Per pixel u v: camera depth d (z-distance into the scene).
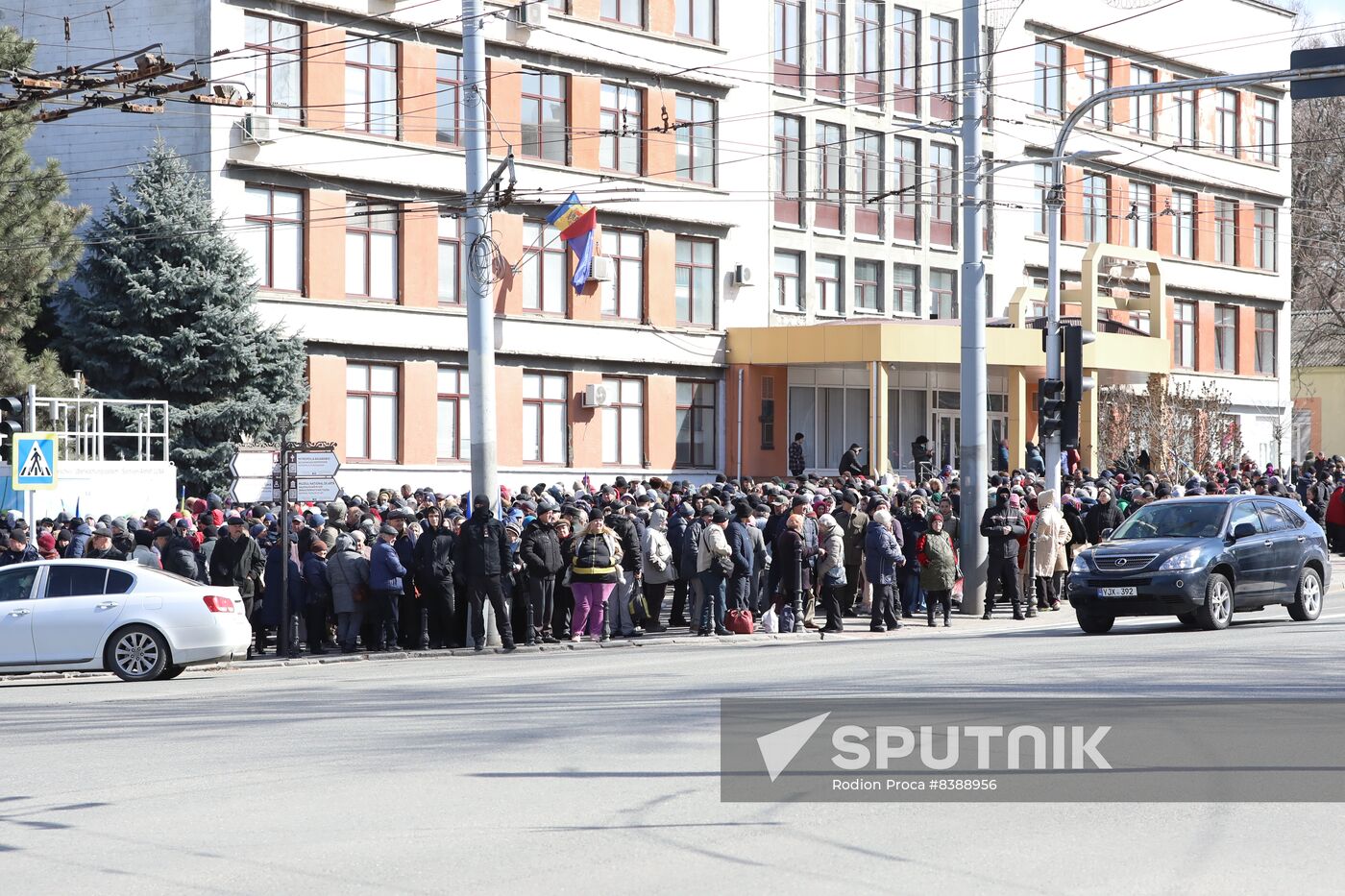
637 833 8.96
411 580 22.95
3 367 32.59
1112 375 49.75
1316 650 18.97
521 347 41.31
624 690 16.08
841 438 48.41
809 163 48.03
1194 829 9.05
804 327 44.31
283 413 34.41
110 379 33.81
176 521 23.00
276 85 36.75
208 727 13.95
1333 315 73.25
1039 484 35.69
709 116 45.62
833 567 24.34
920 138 51.09
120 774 11.28
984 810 9.58
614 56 42.97
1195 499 23.81
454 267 40.38
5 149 33.41
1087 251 46.56
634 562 23.97
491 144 40.59
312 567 22.44
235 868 8.21
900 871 8.04
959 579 27.77
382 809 9.73
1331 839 8.79
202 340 33.38
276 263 36.88
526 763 11.33
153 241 33.72
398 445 39.16
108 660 19.09
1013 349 44.16
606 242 43.38
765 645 22.53
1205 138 60.72
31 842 8.98
